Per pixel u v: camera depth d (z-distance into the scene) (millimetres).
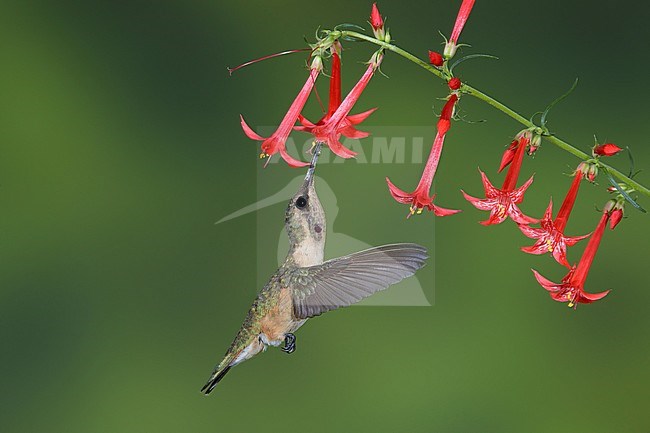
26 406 9672
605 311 9711
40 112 10305
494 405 9477
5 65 10367
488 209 4801
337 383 9523
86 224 9992
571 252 9859
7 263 9844
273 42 10500
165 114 10336
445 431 9453
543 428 9570
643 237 9859
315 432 9375
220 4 10539
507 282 9781
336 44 4781
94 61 10477
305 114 10195
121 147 10281
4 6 10500
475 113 10266
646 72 10617
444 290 9734
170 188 10078
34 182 10125
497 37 10672
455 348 9672
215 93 10383
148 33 10523
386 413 9422
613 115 10539
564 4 10703
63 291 9898
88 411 9688
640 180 10383
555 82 10570
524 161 10156
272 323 5227
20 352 9773
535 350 9625
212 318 9672
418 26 10453
